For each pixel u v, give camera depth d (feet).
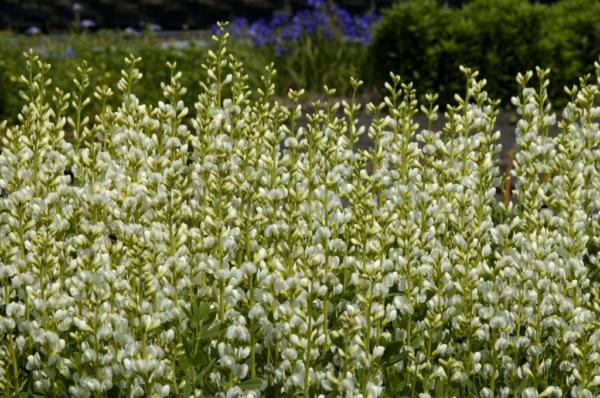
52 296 14.76
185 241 15.90
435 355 15.53
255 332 14.62
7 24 117.50
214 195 16.29
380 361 15.06
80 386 14.07
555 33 62.90
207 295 15.52
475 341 15.79
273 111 18.65
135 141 18.42
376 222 15.10
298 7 119.03
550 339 15.39
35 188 17.49
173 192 16.01
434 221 17.40
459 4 100.32
